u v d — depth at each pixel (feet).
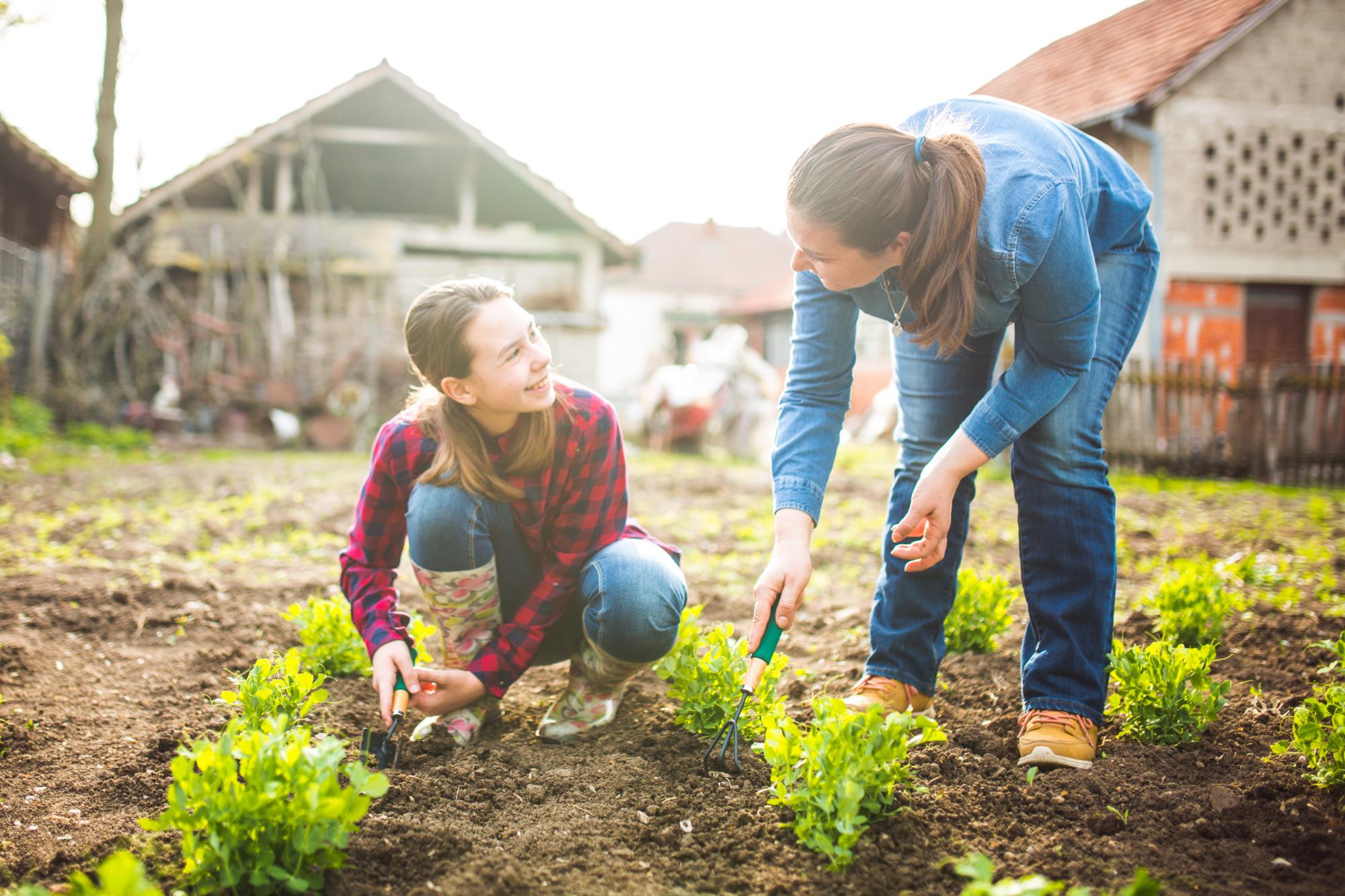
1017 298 6.68
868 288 7.23
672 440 42.83
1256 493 28.99
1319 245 42.11
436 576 7.92
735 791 7.23
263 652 10.45
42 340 41.60
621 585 7.77
